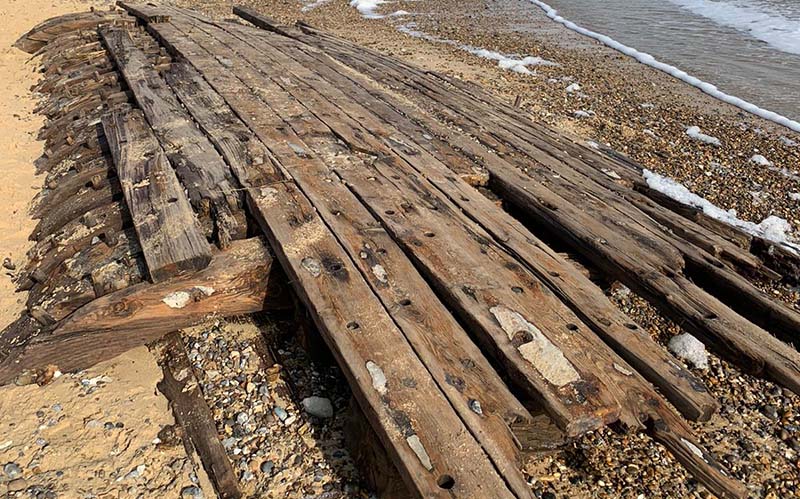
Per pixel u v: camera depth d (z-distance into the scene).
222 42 7.60
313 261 3.10
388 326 2.71
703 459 2.31
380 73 7.08
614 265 3.55
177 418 3.00
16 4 12.77
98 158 5.19
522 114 6.25
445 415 2.29
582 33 14.16
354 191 3.82
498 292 2.96
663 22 15.38
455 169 4.41
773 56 12.31
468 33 13.74
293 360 3.42
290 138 4.55
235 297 3.32
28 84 8.30
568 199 4.21
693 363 3.91
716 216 5.71
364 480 2.72
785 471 3.18
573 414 2.32
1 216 4.81
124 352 3.30
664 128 8.32
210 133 4.59
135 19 9.52
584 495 2.91
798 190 6.62
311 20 14.29
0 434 2.85
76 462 2.75
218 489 2.68
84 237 3.96
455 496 2.02
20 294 3.88
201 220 3.68
